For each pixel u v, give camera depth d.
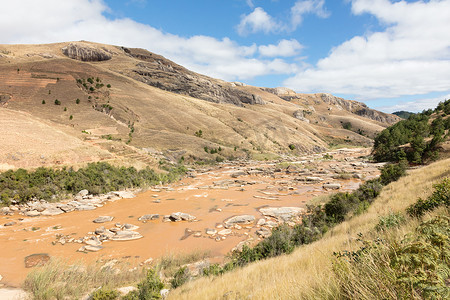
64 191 31.72
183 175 60.16
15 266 13.76
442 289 1.49
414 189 15.06
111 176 39.09
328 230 14.98
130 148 61.47
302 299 2.79
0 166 31.25
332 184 44.28
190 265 14.48
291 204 32.28
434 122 100.69
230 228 23.20
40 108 86.69
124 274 12.40
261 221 24.30
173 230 22.34
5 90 94.69
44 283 10.10
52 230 20.80
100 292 8.29
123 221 24.58
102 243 18.75
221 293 5.96
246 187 45.84
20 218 23.38
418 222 5.41
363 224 11.23
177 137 95.69
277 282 4.55
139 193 38.69
